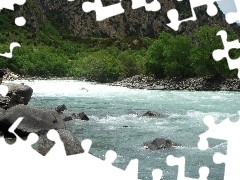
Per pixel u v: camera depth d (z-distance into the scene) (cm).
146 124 2080
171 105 3031
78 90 4438
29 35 11044
